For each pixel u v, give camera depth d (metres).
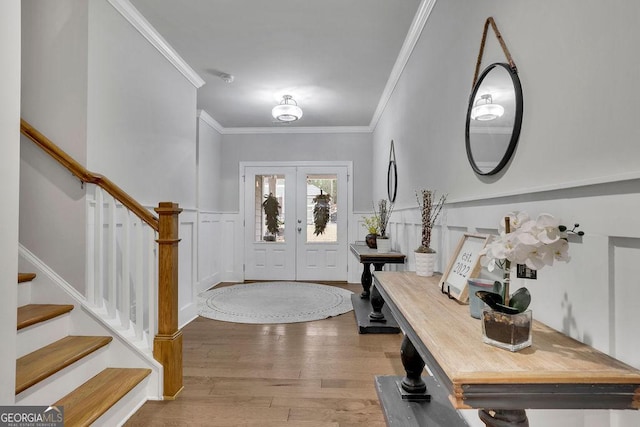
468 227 1.78
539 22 1.19
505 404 0.78
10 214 1.12
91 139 2.25
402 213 3.37
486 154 1.54
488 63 1.56
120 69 2.53
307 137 5.90
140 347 2.09
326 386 2.19
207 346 2.88
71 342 1.96
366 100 4.51
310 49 3.18
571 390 0.78
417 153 2.82
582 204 1.00
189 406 1.96
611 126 0.89
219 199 5.86
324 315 3.77
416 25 2.67
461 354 0.89
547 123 1.15
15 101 1.14
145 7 2.56
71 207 2.17
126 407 1.84
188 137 3.65
